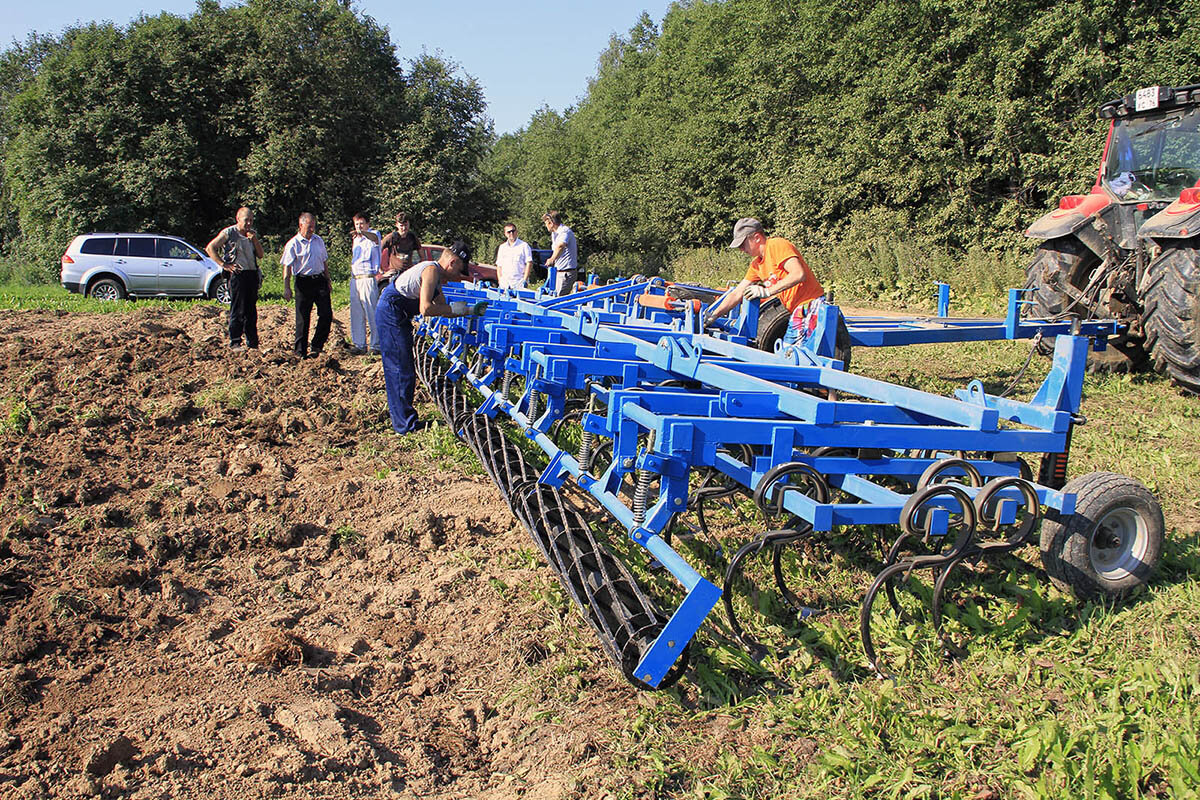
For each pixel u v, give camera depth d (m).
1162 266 7.88
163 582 4.24
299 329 9.19
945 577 3.71
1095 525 3.92
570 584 3.96
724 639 3.82
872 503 3.94
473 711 3.42
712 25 31.47
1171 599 4.02
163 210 29.61
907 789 2.90
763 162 27.08
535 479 5.22
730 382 4.31
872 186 22.30
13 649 3.58
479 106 33.94
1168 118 8.57
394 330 6.73
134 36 29.61
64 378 7.62
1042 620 3.99
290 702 3.37
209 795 2.84
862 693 3.37
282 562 4.60
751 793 2.91
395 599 4.25
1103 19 17.47
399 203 31.19
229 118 30.58
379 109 32.22
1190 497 5.36
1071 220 9.11
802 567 4.50
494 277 17.88
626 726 3.26
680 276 29.36
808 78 24.62
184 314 12.37
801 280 6.48
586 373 5.16
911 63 20.91
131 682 3.46
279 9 30.81
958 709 3.32
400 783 2.98
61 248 28.66
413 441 6.69
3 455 5.70
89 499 5.20
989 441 3.85
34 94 29.69
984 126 19.30
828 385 4.72
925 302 17.06
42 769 2.94
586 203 49.06
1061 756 2.88
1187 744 2.92
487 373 6.86
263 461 6.00
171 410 6.80
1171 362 7.95
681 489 3.59
